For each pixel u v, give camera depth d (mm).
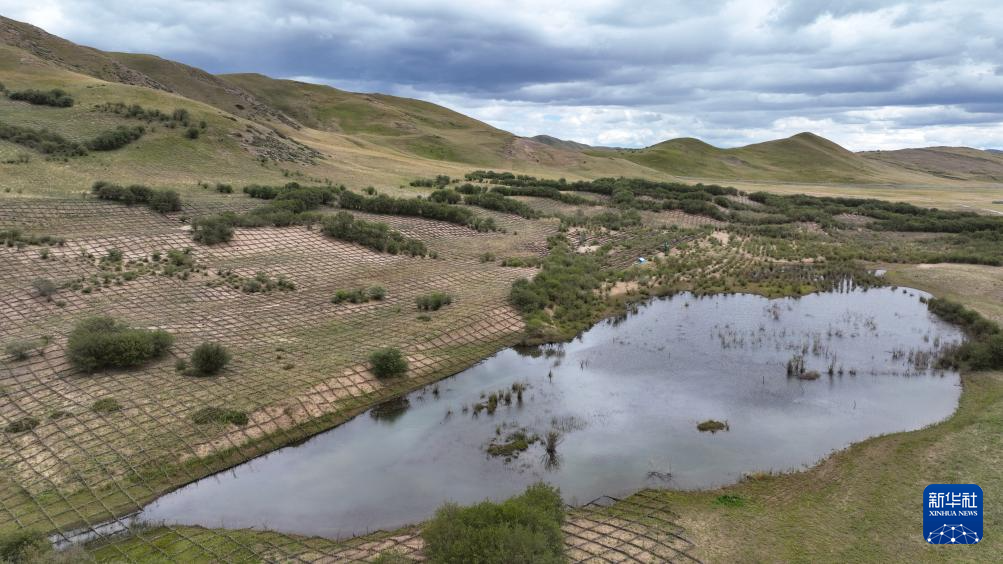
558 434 30609
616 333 48094
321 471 27375
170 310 44906
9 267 47125
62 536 21969
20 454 26328
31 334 38250
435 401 35062
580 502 24422
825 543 20906
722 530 21875
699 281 64500
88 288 45906
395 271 60281
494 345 44438
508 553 16859
